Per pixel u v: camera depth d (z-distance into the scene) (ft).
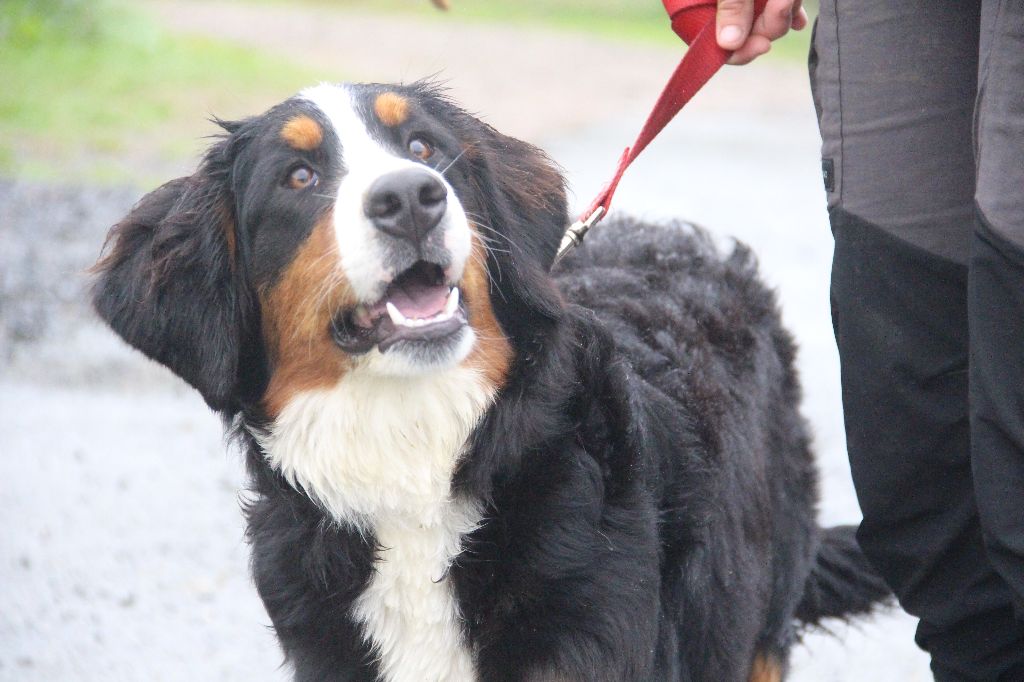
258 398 16.98
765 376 20.43
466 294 16.26
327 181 16.29
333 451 16.38
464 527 16.05
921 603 16.28
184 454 30.94
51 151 60.23
